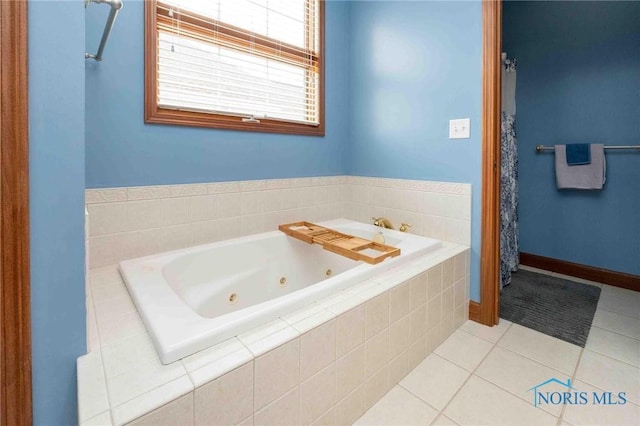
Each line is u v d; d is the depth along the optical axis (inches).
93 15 54.1
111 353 32.7
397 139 86.2
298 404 37.7
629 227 94.3
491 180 68.9
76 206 31.3
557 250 108.3
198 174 67.5
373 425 45.0
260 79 76.5
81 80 30.9
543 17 106.2
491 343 65.0
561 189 106.0
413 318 55.9
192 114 66.1
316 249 77.2
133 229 59.9
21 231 27.9
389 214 89.1
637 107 90.6
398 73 84.7
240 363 31.8
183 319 37.0
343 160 98.4
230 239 71.9
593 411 47.0
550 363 58.4
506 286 96.1
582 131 100.7
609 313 78.2
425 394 50.9
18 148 27.3
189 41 64.8
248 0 72.9
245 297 68.1
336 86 94.3
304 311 42.1
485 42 67.9
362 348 45.9
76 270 31.6
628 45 91.1
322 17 88.4
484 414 46.6
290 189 84.3
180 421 28.0
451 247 72.1
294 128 83.7
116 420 25.0
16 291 28.0
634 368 56.8
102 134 55.9
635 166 92.3
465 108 72.2
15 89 26.9
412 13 80.5
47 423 30.8
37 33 28.0
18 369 28.6
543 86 107.7
